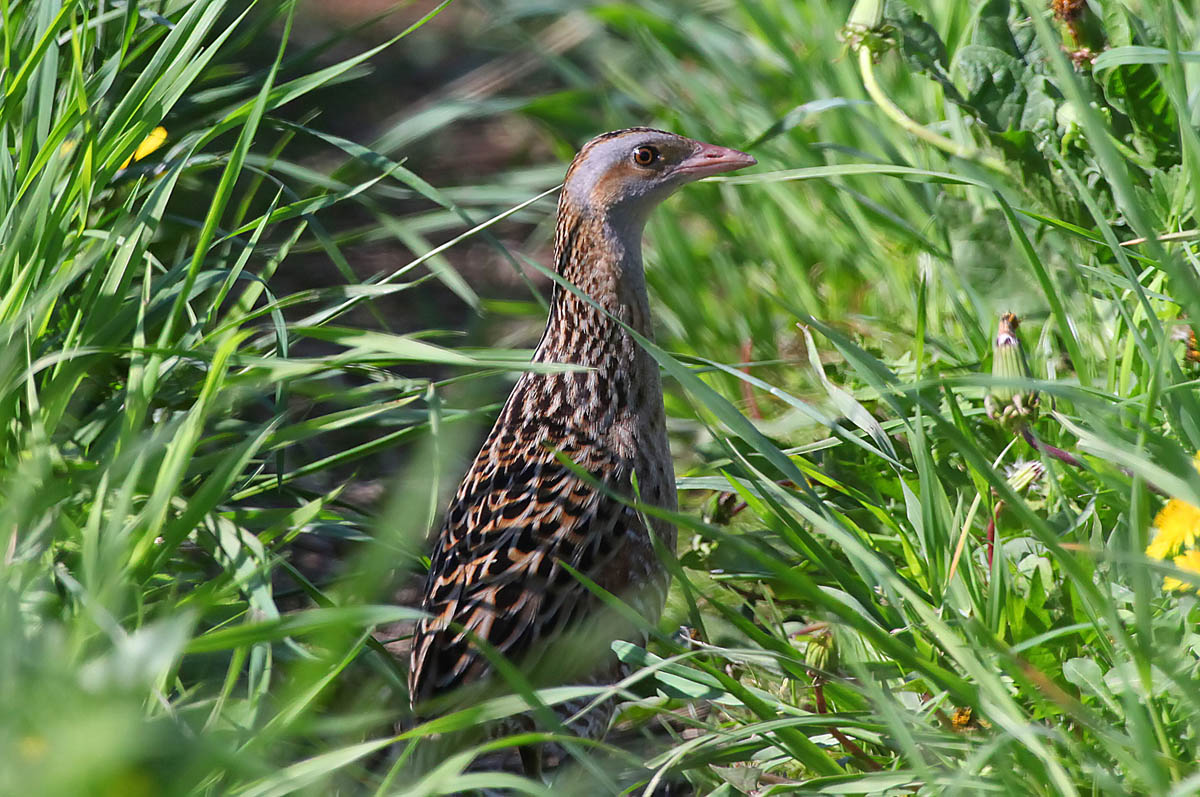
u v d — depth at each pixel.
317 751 6.50
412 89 16.69
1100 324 8.18
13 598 4.91
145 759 3.75
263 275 7.55
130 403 6.05
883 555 6.92
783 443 8.51
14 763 3.38
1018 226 6.95
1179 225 7.65
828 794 5.52
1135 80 7.92
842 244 10.55
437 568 7.09
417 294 12.59
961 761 5.77
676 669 5.81
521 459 7.42
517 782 4.67
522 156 15.04
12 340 6.13
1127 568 6.15
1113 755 5.20
